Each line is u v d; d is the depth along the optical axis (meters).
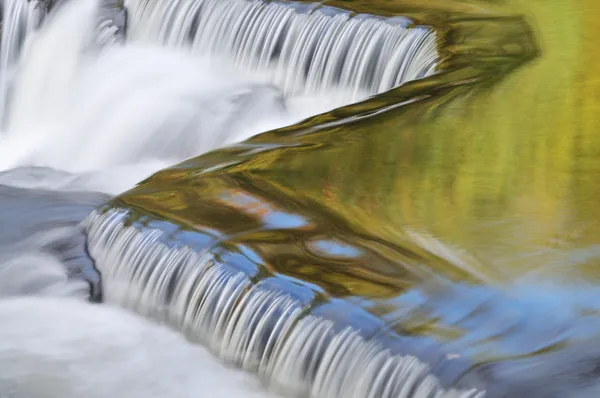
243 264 15.94
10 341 16.67
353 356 13.96
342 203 17.75
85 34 33.56
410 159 19.09
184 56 31.28
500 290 14.95
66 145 30.94
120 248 18.00
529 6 28.48
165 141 28.23
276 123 27.14
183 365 15.83
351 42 27.08
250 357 15.21
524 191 17.84
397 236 16.62
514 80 22.52
